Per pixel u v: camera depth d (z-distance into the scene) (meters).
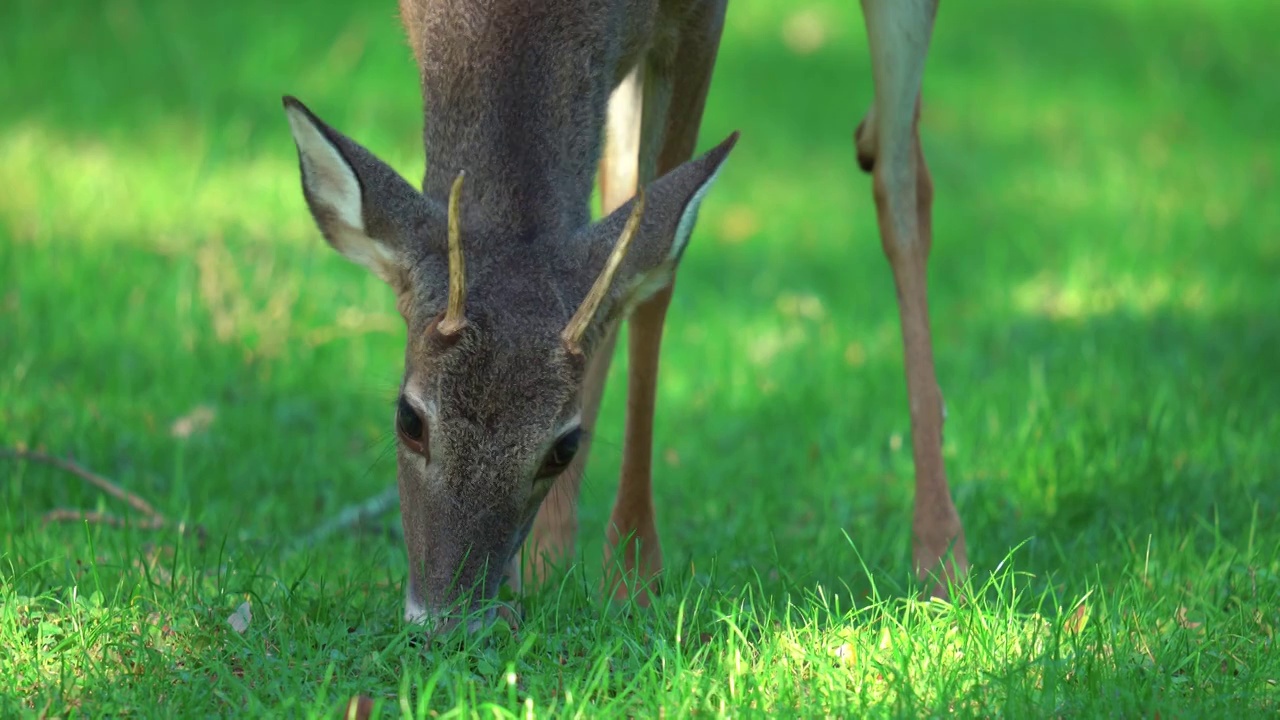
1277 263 16.84
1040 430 11.18
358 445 11.51
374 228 7.16
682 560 9.22
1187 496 10.12
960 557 8.93
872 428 12.16
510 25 7.75
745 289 16.05
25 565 8.19
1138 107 23.38
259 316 13.27
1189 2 28.84
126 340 12.65
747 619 7.71
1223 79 25.09
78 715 6.54
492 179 7.49
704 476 11.19
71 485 10.03
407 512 7.14
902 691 6.74
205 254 14.02
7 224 14.49
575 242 7.36
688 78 9.02
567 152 7.75
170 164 16.81
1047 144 21.45
